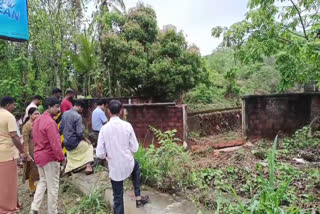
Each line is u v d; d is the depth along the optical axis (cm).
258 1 494
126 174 291
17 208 363
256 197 246
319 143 502
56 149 331
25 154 412
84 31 1014
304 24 523
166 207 294
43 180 350
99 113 544
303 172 363
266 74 1420
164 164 359
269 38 504
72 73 1198
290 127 636
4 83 689
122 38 965
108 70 1038
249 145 591
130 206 324
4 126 340
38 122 339
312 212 254
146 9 1030
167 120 609
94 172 458
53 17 821
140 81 948
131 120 625
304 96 616
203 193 314
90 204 356
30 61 805
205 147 641
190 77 988
